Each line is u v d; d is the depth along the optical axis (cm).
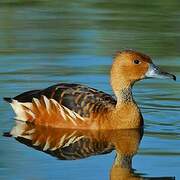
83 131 1805
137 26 2602
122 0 2933
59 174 1484
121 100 1816
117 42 2394
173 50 2347
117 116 1805
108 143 1711
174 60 2252
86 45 2361
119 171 1518
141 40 2434
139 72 1831
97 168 1528
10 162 1555
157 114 1892
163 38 2456
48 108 1836
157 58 2264
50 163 1553
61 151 1639
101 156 1611
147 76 1841
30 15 2720
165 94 2022
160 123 1836
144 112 1903
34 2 2919
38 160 1574
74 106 1820
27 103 1859
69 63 2202
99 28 2555
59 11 2783
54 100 1836
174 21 2673
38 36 2462
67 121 1819
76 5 2880
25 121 1859
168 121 1847
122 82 1827
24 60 2225
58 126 1827
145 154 1611
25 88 2012
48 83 2053
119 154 1622
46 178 1459
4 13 2744
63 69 2156
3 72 2125
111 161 1573
